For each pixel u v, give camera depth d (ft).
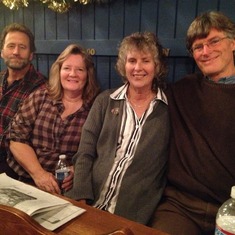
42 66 7.31
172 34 5.42
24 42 6.28
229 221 2.77
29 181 5.36
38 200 3.26
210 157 4.01
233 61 4.36
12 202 3.14
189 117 4.29
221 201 4.01
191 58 5.38
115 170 4.50
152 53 4.58
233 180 3.92
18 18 7.38
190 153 4.17
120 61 4.80
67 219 3.06
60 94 5.39
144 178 4.39
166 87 4.88
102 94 5.06
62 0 6.21
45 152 5.28
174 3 5.30
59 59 5.37
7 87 6.49
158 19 5.50
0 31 7.80
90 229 2.93
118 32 5.99
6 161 5.90
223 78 4.27
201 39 4.29
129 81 4.72
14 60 6.26
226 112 4.02
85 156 4.74
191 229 3.97
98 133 4.89
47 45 7.02
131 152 4.53
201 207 4.08
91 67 5.54
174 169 4.33
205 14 4.35
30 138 5.47
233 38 4.23
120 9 5.87
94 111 4.95
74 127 5.23
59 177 4.85
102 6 6.06
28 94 6.19
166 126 4.52
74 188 4.45
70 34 6.65
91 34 6.35
